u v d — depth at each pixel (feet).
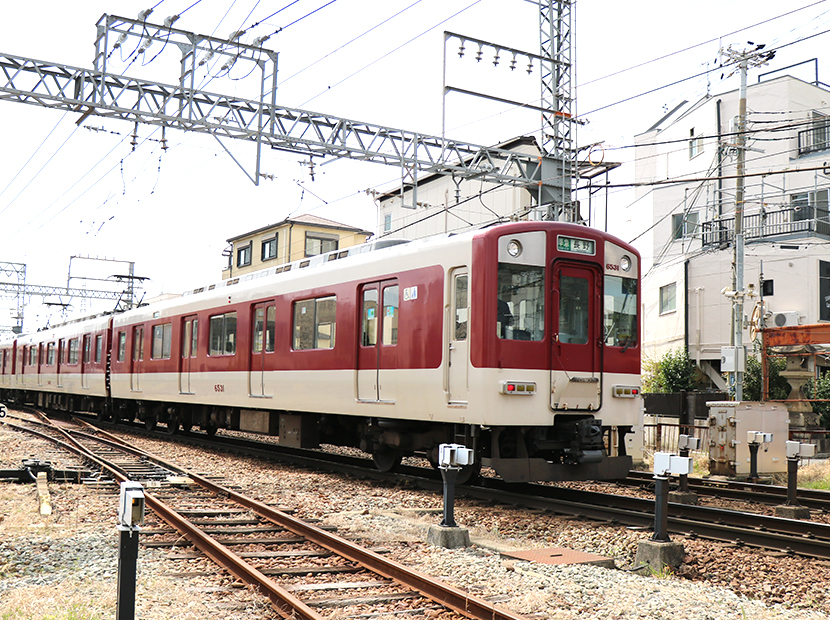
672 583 18.31
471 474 32.45
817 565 20.47
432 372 30.83
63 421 78.43
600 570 19.31
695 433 54.24
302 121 51.39
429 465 45.88
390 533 23.67
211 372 50.08
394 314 33.55
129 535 12.39
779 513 28.19
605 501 30.42
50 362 87.51
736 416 40.55
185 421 60.29
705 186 90.27
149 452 47.88
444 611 15.96
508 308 29.09
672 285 85.56
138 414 66.44
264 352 44.14
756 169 85.81
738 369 51.44
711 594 17.47
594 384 30.78
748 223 85.15
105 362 69.36
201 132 48.60
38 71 44.55
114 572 18.56
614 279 32.04
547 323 29.81
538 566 19.63
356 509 28.22
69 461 40.14
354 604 16.46
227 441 55.01
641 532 24.11
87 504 28.14
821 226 79.71
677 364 75.61
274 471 39.32
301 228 122.01
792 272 73.87
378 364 34.30
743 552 21.68
